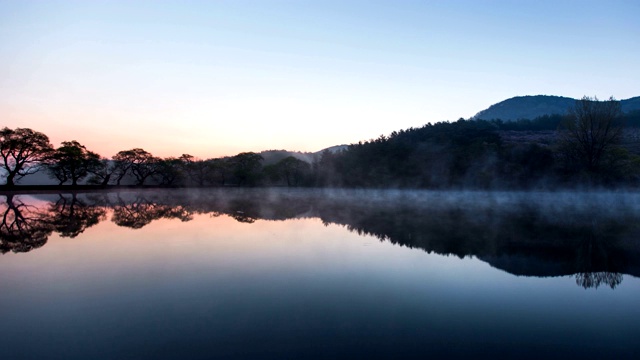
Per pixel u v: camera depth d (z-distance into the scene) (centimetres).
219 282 864
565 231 1730
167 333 590
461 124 8056
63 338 572
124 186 7675
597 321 668
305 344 556
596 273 997
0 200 3906
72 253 1163
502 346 562
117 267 992
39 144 5766
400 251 1234
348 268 1006
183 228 1730
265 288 823
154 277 900
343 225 1884
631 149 6800
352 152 7856
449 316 680
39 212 2542
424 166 6200
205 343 556
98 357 514
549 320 669
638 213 2684
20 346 546
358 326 626
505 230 1745
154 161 7931
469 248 1303
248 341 564
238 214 2423
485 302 759
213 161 9081
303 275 930
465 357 525
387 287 841
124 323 629
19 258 1093
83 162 6488
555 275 973
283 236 1513
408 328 622
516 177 5172
